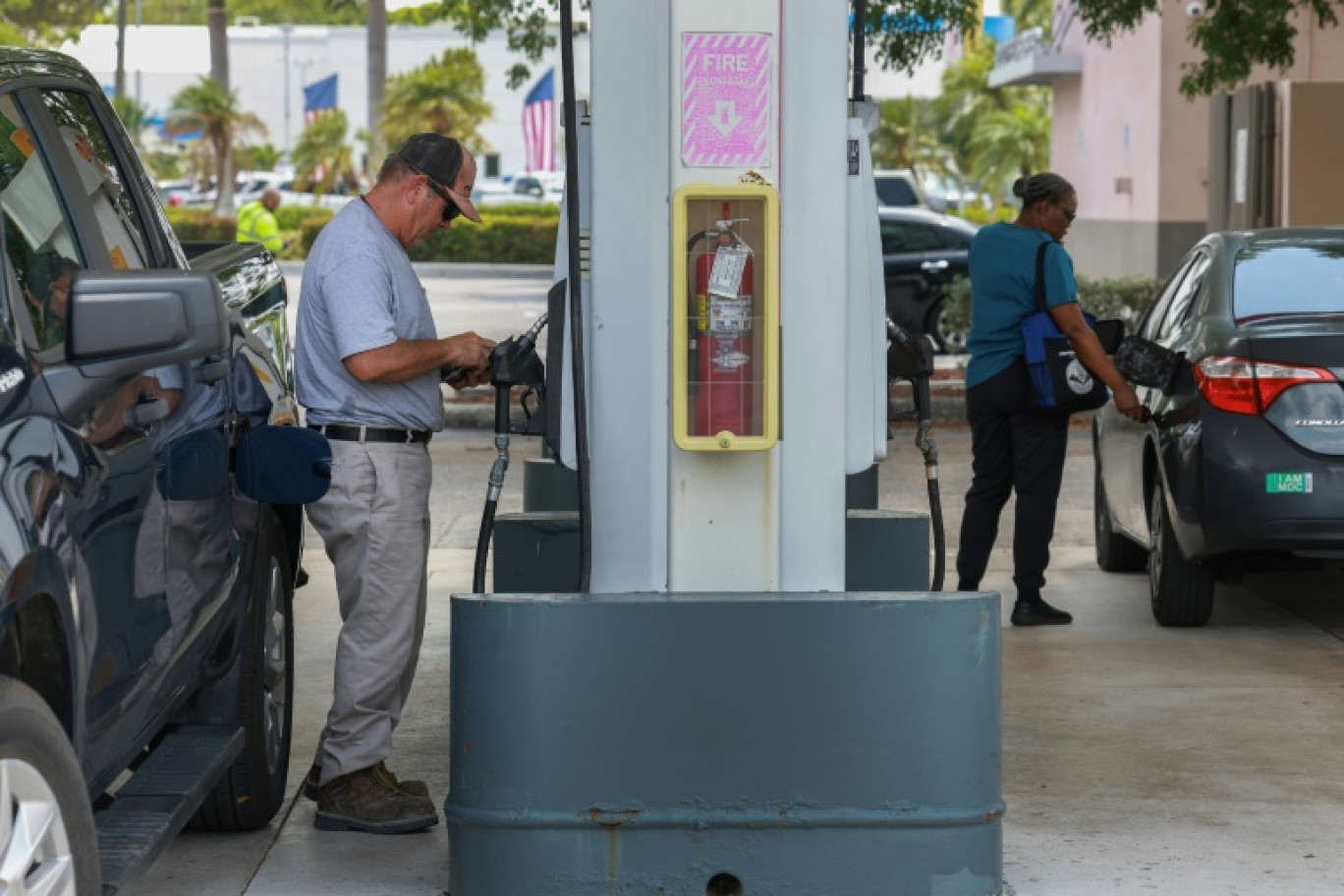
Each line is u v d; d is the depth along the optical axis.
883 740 5.54
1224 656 9.49
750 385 5.76
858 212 5.93
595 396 5.82
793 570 5.89
